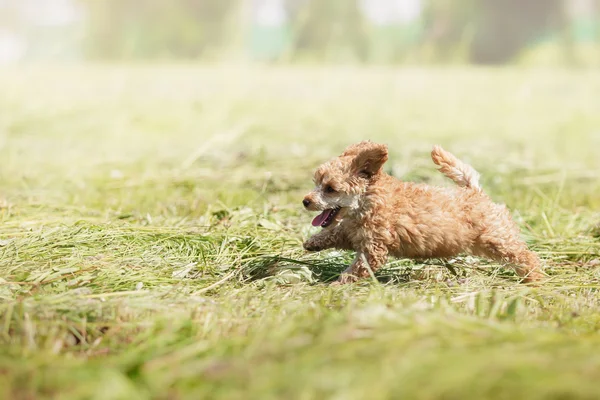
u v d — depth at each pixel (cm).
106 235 878
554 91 3459
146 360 531
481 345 506
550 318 668
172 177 1359
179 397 470
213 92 3231
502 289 768
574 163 1623
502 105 2964
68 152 1752
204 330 602
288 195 1237
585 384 440
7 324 593
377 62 6109
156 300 680
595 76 4294
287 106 2808
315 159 1533
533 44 6147
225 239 895
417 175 1351
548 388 437
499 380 448
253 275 815
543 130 2278
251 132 2061
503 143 1967
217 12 6200
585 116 2630
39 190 1277
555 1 6044
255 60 6141
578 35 6194
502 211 837
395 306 638
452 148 1769
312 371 473
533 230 1019
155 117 2406
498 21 6112
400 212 813
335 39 6122
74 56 6444
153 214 1089
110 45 6334
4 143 1834
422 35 6244
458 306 685
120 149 1827
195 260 848
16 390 480
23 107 2486
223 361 507
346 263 876
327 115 2566
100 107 2622
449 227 809
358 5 6141
